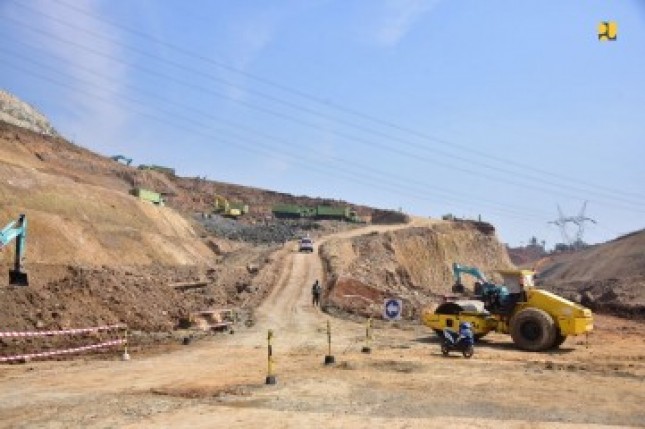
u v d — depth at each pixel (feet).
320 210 430.20
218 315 93.04
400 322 101.86
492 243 406.00
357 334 83.71
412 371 50.83
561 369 52.85
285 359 58.70
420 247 325.01
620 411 35.29
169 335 78.89
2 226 153.69
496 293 75.51
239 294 136.98
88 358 59.77
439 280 316.40
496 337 82.58
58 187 210.79
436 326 78.13
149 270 183.93
